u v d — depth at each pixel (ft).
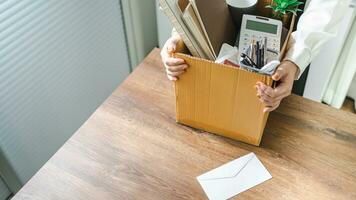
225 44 2.77
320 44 2.75
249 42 2.72
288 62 2.57
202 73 2.51
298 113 3.09
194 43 2.56
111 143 2.88
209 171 2.65
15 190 4.50
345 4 2.77
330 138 2.86
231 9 2.98
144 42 6.66
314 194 2.48
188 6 2.35
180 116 2.96
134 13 5.88
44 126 4.60
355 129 2.93
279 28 2.73
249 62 2.45
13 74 3.91
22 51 3.94
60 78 4.66
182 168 2.68
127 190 2.56
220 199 2.48
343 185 2.53
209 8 2.64
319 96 5.68
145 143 2.88
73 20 4.59
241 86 2.44
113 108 3.19
